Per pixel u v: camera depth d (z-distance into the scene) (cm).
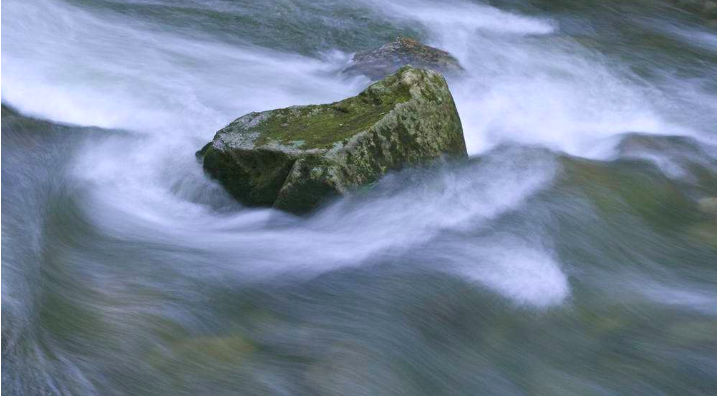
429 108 868
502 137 1070
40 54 1097
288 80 1177
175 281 703
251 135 852
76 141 915
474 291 732
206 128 993
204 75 1142
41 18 1174
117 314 648
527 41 1482
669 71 1430
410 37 1393
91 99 1023
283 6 1413
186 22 1316
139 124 985
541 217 866
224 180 855
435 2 1589
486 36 1478
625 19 1628
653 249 866
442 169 866
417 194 836
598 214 899
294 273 734
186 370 602
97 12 1284
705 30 1620
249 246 774
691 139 1165
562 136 1119
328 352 638
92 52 1141
